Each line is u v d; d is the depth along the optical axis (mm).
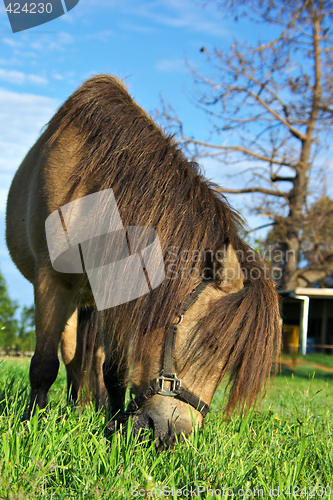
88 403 2930
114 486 1521
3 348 8492
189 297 1916
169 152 2244
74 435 1942
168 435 1769
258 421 2691
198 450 1855
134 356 1944
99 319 2283
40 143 2941
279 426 2557
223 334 1799
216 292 1955
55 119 2707
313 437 2381
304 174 15125
